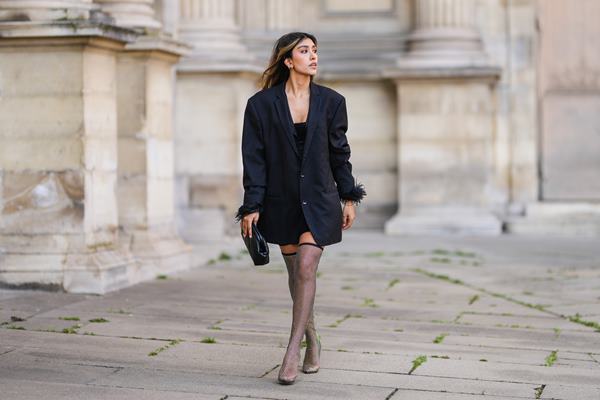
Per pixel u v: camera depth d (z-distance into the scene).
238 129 20.05
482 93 21.56
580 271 16.17
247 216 8.84
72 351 10.05
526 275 15.72
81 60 13.24
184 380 8.99
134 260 14.54
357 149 22.78
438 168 21.69
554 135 22.86
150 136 15.50
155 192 15.70
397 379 9.10
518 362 9.81
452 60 21.58
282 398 8.45
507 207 22.70
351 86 22.77
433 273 15.90
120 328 11.19
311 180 8.85
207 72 19.95
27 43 13.23
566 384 9.00
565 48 22.83
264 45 22.88
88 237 13.43
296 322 8.84
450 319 12.03
